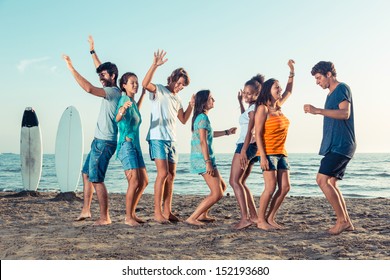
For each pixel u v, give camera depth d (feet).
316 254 12.28
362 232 15.11
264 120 15.14
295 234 14.96
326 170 14.65
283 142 15.71
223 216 19.56
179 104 17.72
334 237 14.34
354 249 12.74
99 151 16.94
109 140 16.99
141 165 17.12
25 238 14.57
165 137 17.17
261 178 88.79
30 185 32.89
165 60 16.33
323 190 14.84
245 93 15.97
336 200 14.82
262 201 15.88
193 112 16.74
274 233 15.14
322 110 14.17
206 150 16.48
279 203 16.16
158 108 17.06
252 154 15.87
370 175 97.45
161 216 17.40
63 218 19.25
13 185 69.87
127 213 17.04
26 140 33.14
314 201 26.40
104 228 16.30
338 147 14.42
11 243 13.79
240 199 15.96
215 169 16.89
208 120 16.52
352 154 14.61
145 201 26.14
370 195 57.11
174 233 15.24
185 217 19.51
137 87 16.94
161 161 17.15
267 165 15.35
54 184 75.92
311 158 191.01
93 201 26.63
